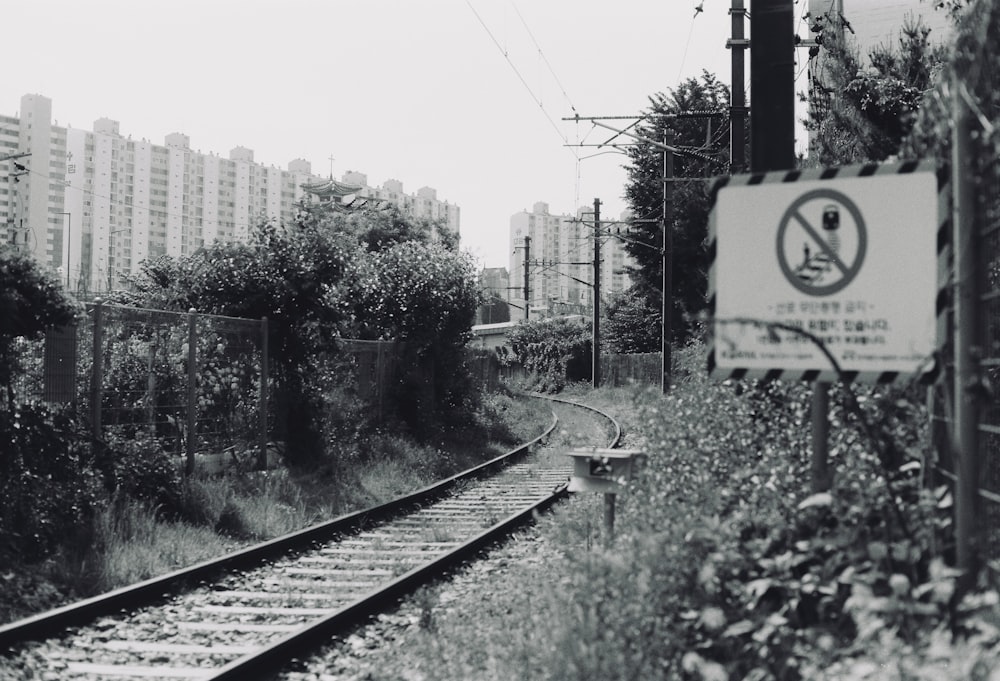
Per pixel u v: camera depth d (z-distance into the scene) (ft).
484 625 21.26
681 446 24.54
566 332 201.16
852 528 15.21
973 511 13.08
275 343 53.21
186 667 19.90
